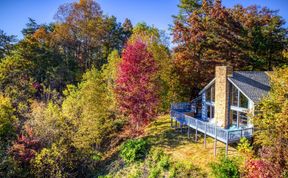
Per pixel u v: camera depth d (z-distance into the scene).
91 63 51.19
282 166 8.21
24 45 40.66
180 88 30.19
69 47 51.12
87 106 24.14
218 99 21.73
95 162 22.72
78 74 44.34
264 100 11.02
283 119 8.75
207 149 18.55
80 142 21.97
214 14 30.61
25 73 39.50
